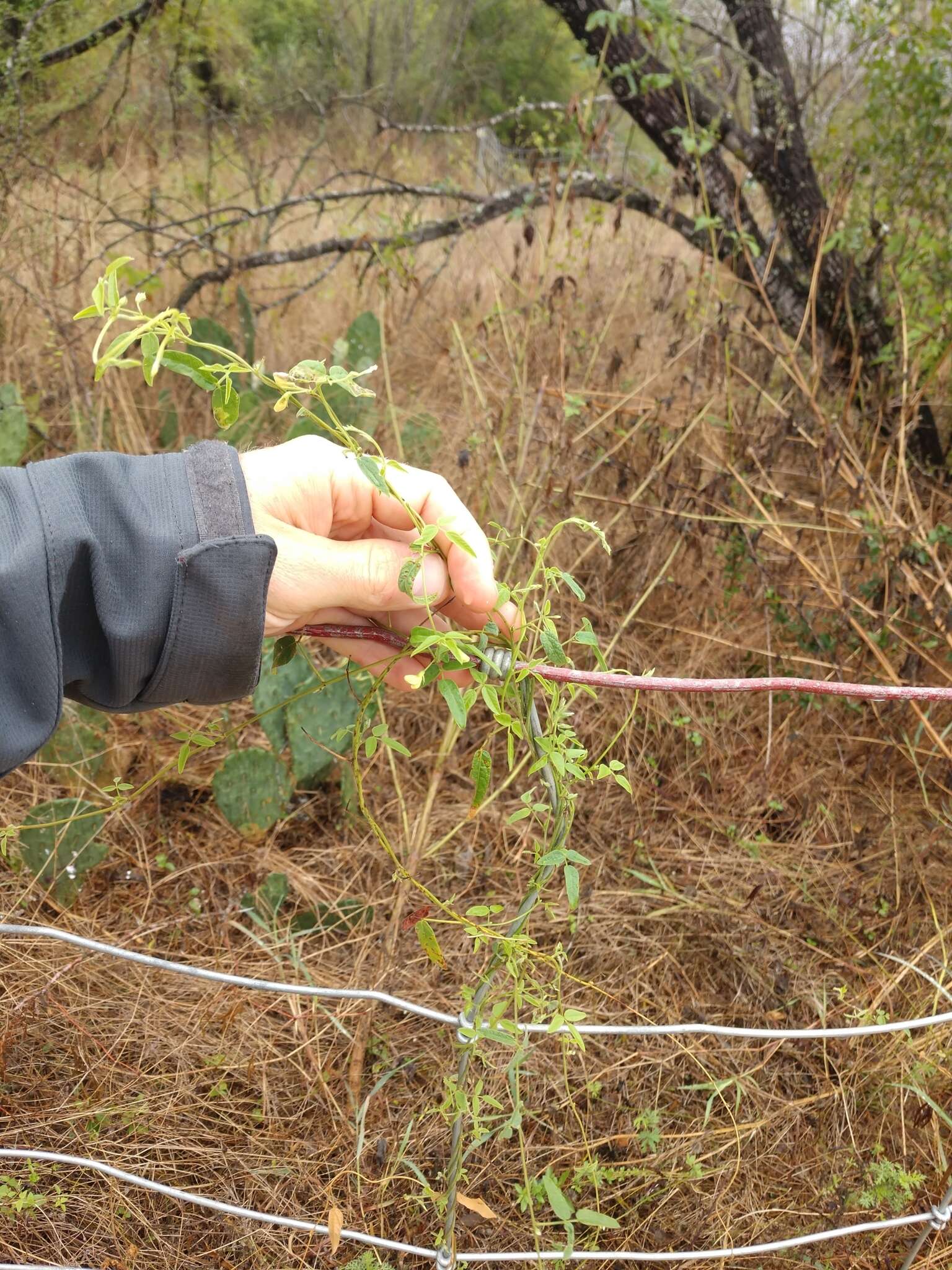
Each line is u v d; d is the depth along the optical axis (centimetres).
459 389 310
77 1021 140
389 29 725
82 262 289
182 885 176
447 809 195
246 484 76
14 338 283
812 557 252
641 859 189
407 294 333
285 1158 136
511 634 83
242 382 287
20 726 71
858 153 297
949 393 286
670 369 283
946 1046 158
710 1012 165
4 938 156
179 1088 142
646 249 372
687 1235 135
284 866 181
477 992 100
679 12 280
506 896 179
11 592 67
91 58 332
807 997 166
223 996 155
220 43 371
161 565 71
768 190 290
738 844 196
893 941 178
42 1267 106
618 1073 150
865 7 285
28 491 70
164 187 375
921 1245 128
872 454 244
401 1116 143
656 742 214
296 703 176
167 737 199
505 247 412
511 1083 107
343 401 237
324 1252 128
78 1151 133
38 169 295
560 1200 111
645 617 239
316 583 79
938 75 278
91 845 166
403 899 159
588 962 171
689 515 219
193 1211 130
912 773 215
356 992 97
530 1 771
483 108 828
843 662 220
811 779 209
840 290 282
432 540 82
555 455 217
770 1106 151
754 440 249
